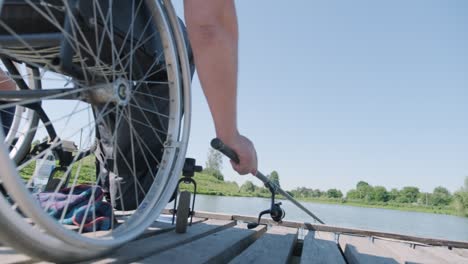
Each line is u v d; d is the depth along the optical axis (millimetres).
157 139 1851
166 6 1660
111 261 1250
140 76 1690
